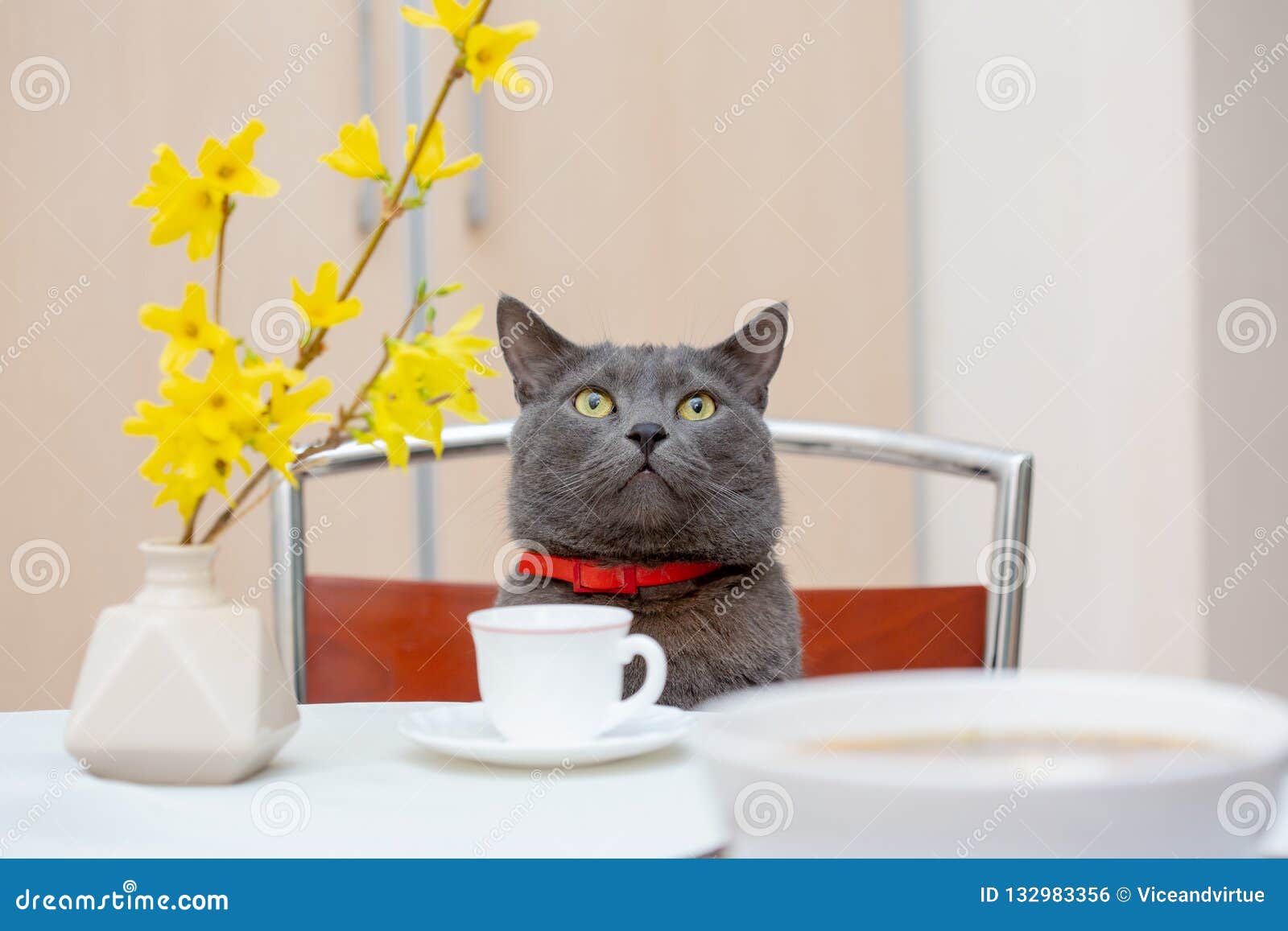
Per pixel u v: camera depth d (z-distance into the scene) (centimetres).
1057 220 238
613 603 126
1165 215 214
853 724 33
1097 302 229
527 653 76
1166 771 27
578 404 140
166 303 229
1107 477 228
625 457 131
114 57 227
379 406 69
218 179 68
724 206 256
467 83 238
